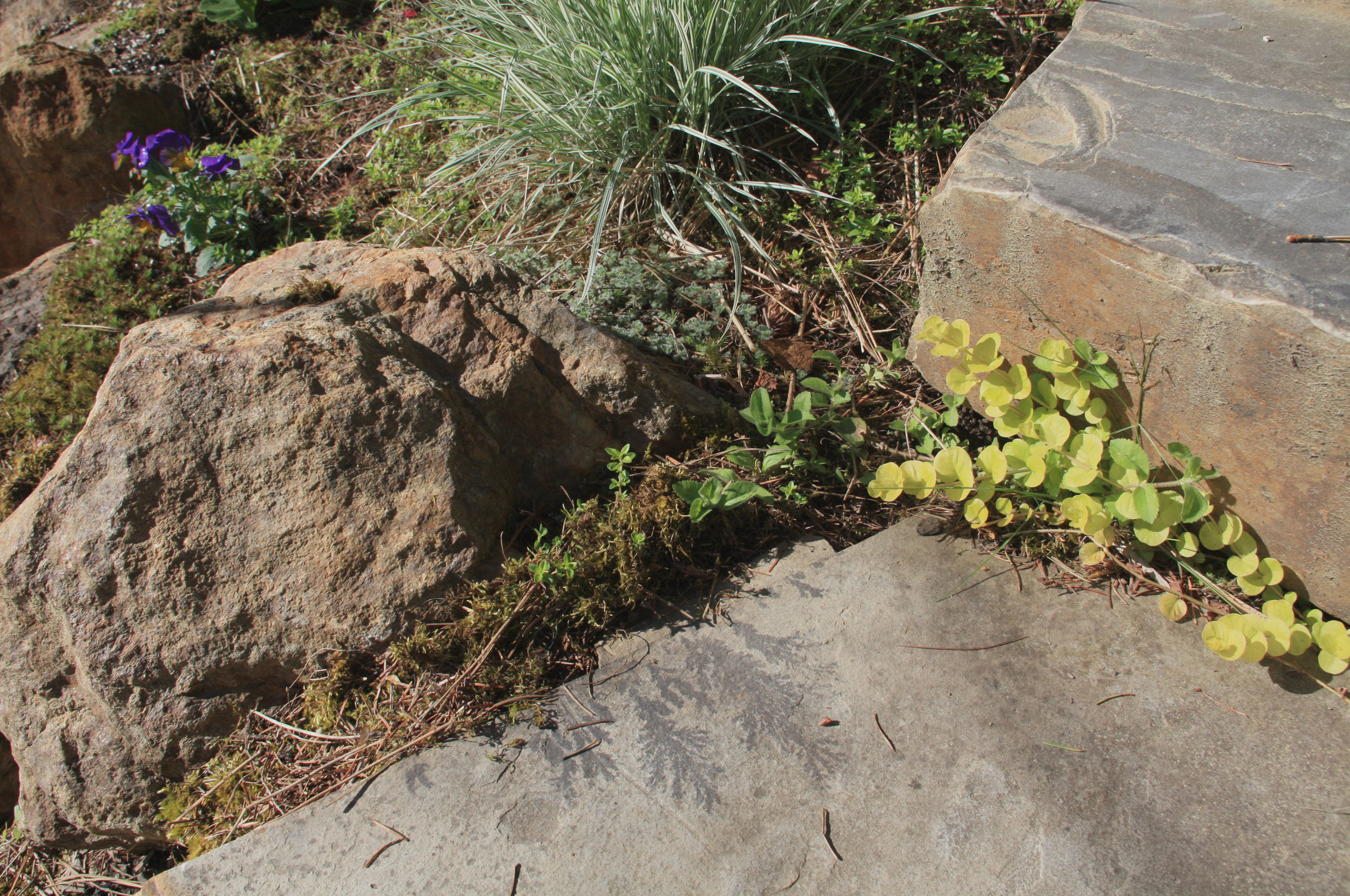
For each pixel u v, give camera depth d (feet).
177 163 11.93
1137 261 6.36
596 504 7.98
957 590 7.45
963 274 7.70
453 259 8.59
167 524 7.14
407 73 13.83
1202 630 6.68
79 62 14.33
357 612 7.22
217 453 7.23
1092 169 7.02
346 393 7.33
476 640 7.23
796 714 6.74
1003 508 7.47
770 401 8.28
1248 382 6.18
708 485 7.70
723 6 10.40
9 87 13.78
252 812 6.87
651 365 8.79
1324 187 6.53
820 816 6.15
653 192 10.78
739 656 7.19
